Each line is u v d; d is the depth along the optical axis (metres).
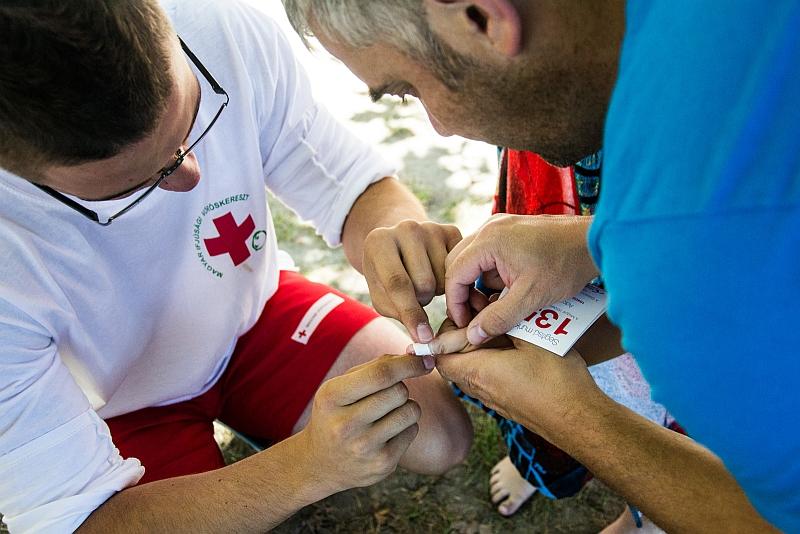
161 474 1.55
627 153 0.69
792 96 0.62
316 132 1.60
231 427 1.82
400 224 1.36
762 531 0.94
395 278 1.28
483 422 2.08
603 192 0.73
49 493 1.18
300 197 1.68
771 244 0.63
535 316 1.15
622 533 1.66
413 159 2.94
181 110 1.00
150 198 1.26
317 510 1.92
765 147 0.62
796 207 0.62
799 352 0.67
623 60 0.72
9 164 0.91
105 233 1.24
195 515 1.25
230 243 1.49
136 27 0.87
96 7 0.81
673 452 1.03
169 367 1.56
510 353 1.13
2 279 1.11
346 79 3.36
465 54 0.82
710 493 0.99
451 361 1.20
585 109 0.90
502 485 1.90
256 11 1.42
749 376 0.69
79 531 1.21
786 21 0.62
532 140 0.96
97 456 1.23
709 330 0.69
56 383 1.18
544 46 0.81
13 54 0.79
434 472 1.75
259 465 1.29
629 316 0.73
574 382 1.10
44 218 1.15
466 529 1.88
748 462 0.76
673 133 0.66
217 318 1.56
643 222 0.68
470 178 2.84
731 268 0.65
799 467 0.73
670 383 0.75
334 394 1.19
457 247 1.24
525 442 1.61
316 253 2.63
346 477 1.25
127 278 1.34
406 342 1.75
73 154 0.89
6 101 0.82
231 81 1.34
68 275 1.22
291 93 1.51
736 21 0.64
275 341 1.75
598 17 0.79
